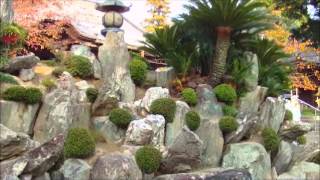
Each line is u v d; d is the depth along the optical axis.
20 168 6.65
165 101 9.53
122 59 10.15
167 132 9.39
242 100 11.27
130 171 7.75
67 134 7.99
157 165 8.36
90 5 18.44
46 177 7.12
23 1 13.02
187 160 8.69
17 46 8.99
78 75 9.76
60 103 8.22
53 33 13.38
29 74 9.02
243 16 10.98
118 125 8.98
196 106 10.38
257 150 10.07
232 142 10.25
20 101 8.00
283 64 12.75
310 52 21.02
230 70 11.66
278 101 11.59
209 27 11.57
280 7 13.62
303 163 11.86
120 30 11.56
